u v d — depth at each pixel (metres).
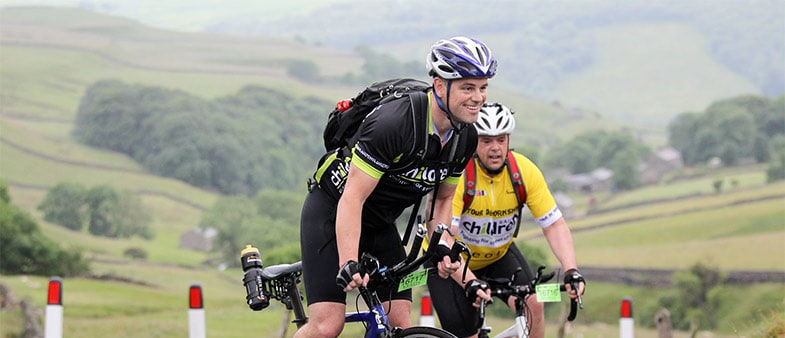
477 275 8.49
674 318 116.56
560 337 18.25
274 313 70.19
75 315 70.38
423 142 5.51
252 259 6.28
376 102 5.64
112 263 182.38
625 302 12.19
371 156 5.46
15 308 38.56
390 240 6.19
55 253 125.38
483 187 7.77
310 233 5.97
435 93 5.51
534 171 7.86
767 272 118.62
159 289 104.50
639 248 166.62
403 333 5.58
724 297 115.94
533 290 6.77
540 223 7.89
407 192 5.82
